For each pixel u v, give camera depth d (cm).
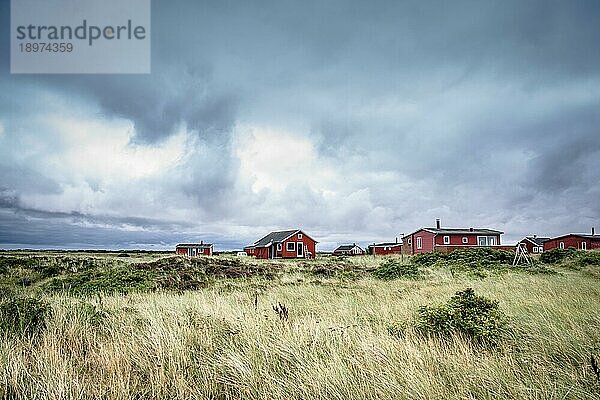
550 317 766
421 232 5612
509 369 486
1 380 470
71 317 757
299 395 444
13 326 674
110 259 4116
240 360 522
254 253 6594
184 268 2419
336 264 3384
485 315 703
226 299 1203
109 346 588
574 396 428
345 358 527
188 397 450
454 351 566
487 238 5503
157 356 540
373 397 430
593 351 561
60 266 2833
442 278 2023
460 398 419
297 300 1220
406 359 512
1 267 2698
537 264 2891
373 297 1248
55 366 498
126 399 433
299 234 5709
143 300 1167
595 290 1230
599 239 6694
